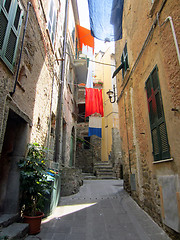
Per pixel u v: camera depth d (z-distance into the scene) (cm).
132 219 434
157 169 399
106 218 443
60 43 838
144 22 496
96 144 1722
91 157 1731
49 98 625
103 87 1903
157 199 396
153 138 428
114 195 664
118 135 1498
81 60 1214
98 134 1419
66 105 950
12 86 334
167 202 340
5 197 354
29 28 421
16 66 351
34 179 361
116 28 737
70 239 336
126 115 718
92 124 1433
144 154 499
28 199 364
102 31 734
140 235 354
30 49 429
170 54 337
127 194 662
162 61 372
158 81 389
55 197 508
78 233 361
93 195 670
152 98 429
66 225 397
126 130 713
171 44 334
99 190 758
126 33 715
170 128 334
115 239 340
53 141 723
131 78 636
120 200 594
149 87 454
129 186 658
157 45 399
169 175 337
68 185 671
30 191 344
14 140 391
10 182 363
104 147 1652
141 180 523
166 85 352
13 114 354
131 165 635
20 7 361
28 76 418
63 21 943
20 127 400
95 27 720
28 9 402
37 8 479
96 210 500
